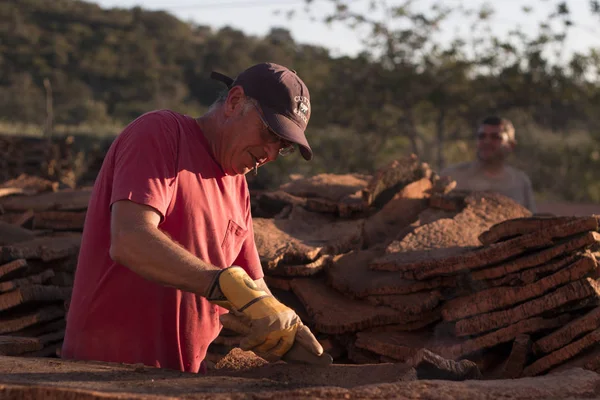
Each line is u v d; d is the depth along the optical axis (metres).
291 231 3.54
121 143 2.02
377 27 16.05
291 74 2.07
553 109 20.28
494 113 16.17
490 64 15.59
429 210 3.75
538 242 2.61
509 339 2.54
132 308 2.08
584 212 12.72
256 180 6.59
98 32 80.44
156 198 1.92
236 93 2.07
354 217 3.81
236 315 1.74
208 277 1.75
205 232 2.13
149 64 75.81
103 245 2.07
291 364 1.86
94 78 72.38
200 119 2.19
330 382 1.75
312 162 15.43
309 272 3.13
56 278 3.37
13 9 79.25
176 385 1.56
